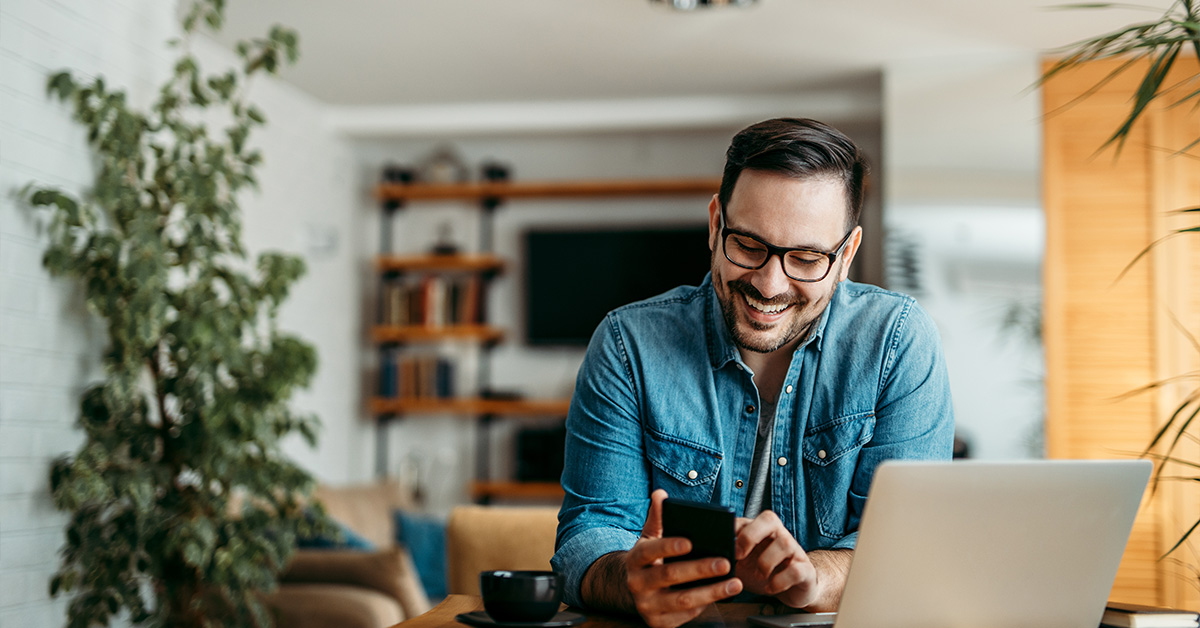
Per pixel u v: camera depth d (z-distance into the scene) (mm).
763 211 1153
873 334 1347
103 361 2836
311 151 5109
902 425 1322
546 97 5031
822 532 1327
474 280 5465
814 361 1348
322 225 5207
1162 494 3867
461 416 5602
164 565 2963
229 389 2932
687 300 1393
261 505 3256
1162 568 3816
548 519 1870
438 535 4242
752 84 4758
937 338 1371
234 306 3029
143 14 3199
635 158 5492
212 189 2980
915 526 909
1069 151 4168
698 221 5449
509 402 5289
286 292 3152
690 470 1332
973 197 4246
